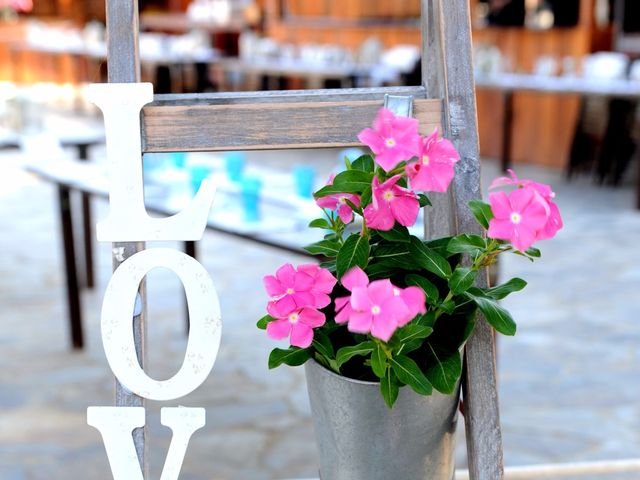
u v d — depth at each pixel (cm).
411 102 121
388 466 113
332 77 895
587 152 790
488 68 825
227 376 377
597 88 705
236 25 1242
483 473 118
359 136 106
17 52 1503
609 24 852
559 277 516
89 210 487
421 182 106
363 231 112
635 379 371
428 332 104
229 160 360
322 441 116
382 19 1041
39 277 529
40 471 295
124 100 115
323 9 1112
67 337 427
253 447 312
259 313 458
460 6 123
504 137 815
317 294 109
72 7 1717
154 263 115
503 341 415
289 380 373
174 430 116
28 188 804
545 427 325
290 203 322
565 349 404
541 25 859
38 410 345
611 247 579
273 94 123
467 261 119
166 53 1098
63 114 1190
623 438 317
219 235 635
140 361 117
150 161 382
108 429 116
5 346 414
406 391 108
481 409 119
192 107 117
